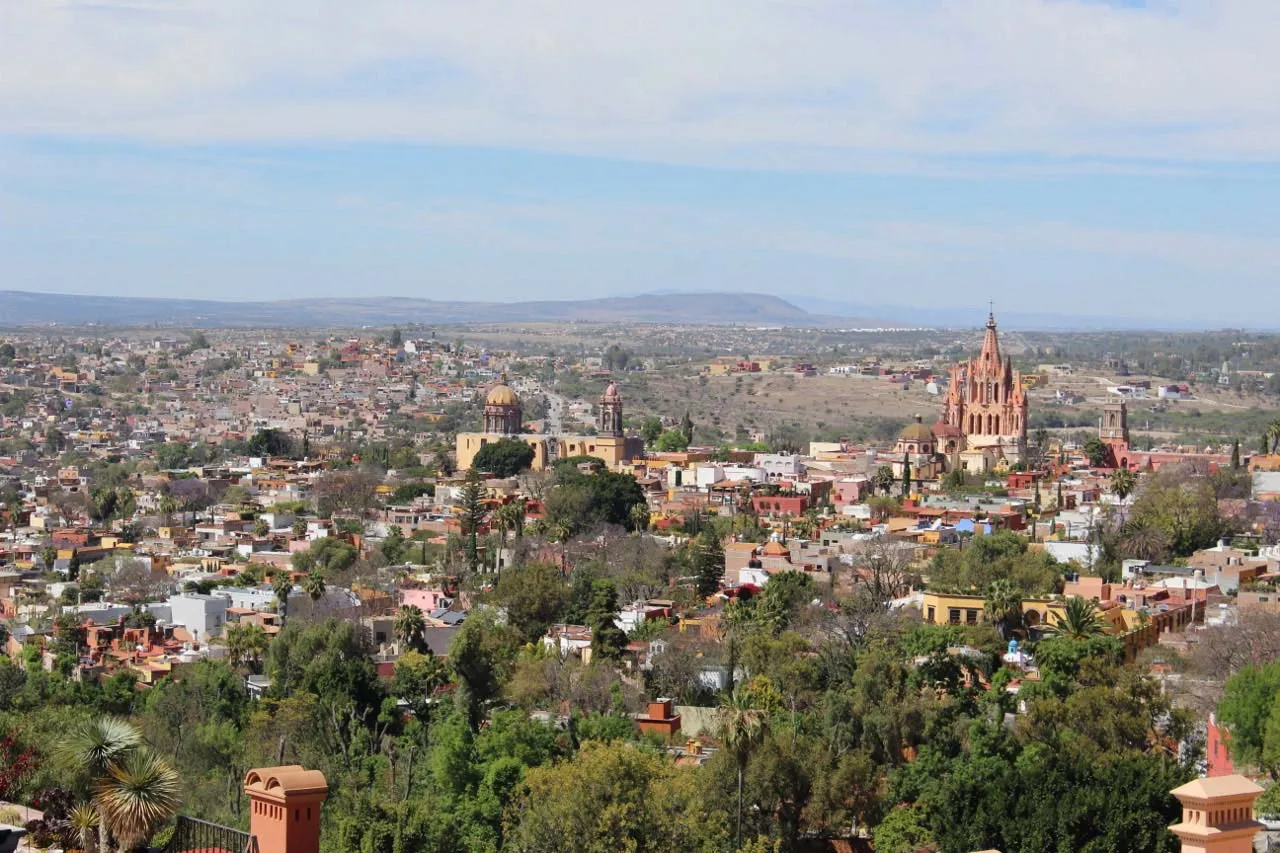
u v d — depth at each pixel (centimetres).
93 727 7744
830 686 18575
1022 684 18600
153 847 7500
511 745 15462
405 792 14500
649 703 18588
